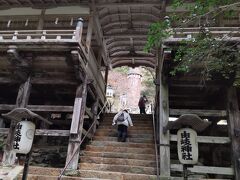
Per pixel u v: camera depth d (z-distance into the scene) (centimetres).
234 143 816
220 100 1004
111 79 3450
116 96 3253
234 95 884
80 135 905
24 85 998
